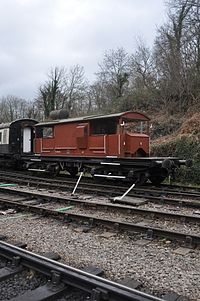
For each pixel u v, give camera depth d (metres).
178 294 4.87
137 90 34.69
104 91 51.44
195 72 27.84
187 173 18.73
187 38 30.48
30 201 11.90
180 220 9.20
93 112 46.75
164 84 29.66
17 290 4.97
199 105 25.27
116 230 8.21
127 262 6.19
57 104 60.72
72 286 4.96
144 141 17.28
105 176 17.08
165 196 13.61
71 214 9.16
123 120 16.83
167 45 32.44
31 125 27.02
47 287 4.92
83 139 18.45
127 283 5.08
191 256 6.54
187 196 13.29
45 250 6.87
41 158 21.80
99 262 6.18
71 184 16.95
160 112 28.44
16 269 5.59
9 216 10.02
